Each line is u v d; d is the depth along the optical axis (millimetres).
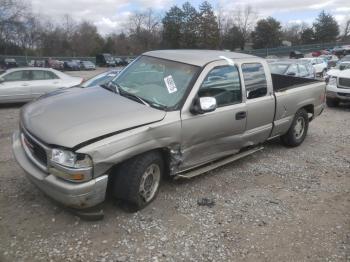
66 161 4020
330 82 13578
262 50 75750
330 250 4211
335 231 4602
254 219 4773
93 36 96875
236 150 6074
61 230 4258
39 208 4684
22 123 4711
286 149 7730
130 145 4316
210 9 87312
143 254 3938
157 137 4625
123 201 4699
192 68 5355
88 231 4266
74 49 93062
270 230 4543
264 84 6434
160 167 4875
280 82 8695
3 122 9977
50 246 3975
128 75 5688
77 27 97500
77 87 5891
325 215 4992
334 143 8461
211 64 5449
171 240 4203
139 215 4656
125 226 4406
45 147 4148
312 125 10383
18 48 65062
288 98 7035
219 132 5520
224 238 4312
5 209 4633
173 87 5176
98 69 64438
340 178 6309
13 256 3789
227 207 5035
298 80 8477
